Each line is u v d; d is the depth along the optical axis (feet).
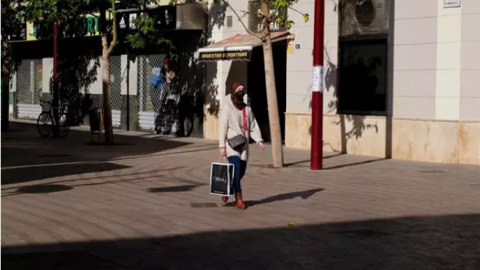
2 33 81.51
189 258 25.16
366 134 60.34
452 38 54.34
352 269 23.76
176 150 64.49
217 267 23.94
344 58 62.44
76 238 28.02
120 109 90.27
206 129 77.15
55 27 77.66
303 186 42.68
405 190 41.27
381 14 58.95
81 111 97.71
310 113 65.41
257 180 45.19
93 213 33.32
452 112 54.75
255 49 73.00
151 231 29.55
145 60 85.76
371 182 44.50
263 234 29.19
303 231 29.86
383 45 59.11
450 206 35.94
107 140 69.97
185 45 79.25
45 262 24.20
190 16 75.15
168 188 41.50
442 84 55.16
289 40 66.69
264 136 73.97
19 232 28.91
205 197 38.40
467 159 54.44
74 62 98.78
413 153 57.00
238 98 34.81
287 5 50.62
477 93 54.13
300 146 66.44
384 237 28.76
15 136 78.64
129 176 46.68
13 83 111.96
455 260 24.94
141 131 86.94
